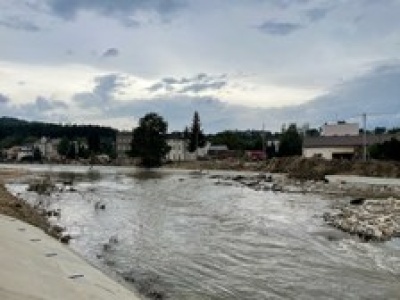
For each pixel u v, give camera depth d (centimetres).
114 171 12388
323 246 2488
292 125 17088
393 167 8662
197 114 18000
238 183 7625
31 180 7444
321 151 12138
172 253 2308
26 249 1709
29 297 1141
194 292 1683
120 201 4647
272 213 3831
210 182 7869
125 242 2547
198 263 2112
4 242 1667
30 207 3544
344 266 2062
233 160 14650
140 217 3525
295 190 6169
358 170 9150
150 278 1850
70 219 3325
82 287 1412
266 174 10475
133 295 1540
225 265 2084
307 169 10225
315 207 4266
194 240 2647
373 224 3011
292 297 1639
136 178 9075
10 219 2472
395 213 3525
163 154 15775
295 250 2392
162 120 15612
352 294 1672
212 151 19600
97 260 2098
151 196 5241
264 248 2441
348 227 2989
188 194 5547
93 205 4228
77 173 10988
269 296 1648
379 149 10275
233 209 4094
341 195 5506
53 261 1677
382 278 1875
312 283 1806
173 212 3850
